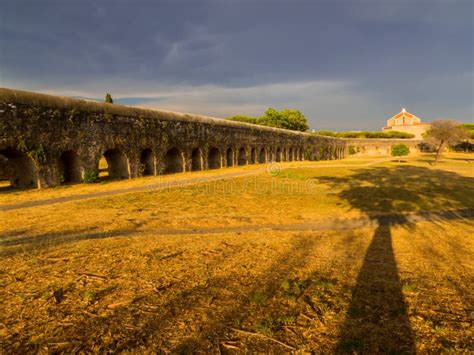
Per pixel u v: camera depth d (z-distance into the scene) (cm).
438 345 300
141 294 401
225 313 354
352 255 587
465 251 624
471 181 1988
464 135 3647
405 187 1678
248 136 3369
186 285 430
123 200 1159
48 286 423
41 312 356
